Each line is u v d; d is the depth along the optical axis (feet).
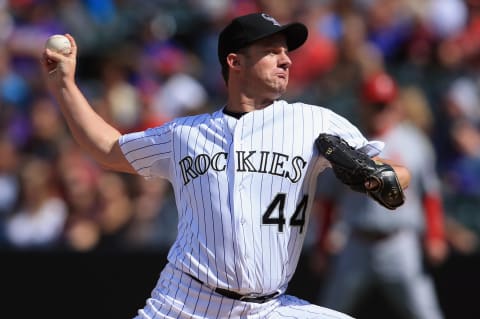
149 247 92.58
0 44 127.95
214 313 46.50
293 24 47.47
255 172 46.39
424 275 89.61
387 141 82.12
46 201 98.58
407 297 81.56
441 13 121.29
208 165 46.88
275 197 46.34
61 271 90.43
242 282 45.88
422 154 82.53
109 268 90.12
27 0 134.10
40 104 114.93
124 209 96.73
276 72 47.88
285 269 47.01
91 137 50.08
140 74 119.34
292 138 46.98
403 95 100.48
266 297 46.91
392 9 122.21
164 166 49.37
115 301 89.71
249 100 48.32
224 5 130.72
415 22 119.24
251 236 45.96
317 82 115.24
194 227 46.98
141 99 111.86
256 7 128.36
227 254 45.93
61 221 98.02
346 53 111.86
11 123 113.29
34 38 129.18
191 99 118.01
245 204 46.06
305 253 89.97
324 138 46.55
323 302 87.66
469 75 115.55
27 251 90.99
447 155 104.22
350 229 82.43
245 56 47.88
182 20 130.62
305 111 47.88
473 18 125.29
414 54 118.01
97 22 132.36
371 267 81.66
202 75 123.95
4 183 104.58
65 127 111.24
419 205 82.53
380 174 44.19
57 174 99.45
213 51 125.49
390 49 119.14
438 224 83.30
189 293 46.78
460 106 107.86
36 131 109.40
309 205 47.80
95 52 129.39
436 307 83.20
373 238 81.25
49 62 50.70
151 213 96.63
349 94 108.47
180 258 47.06
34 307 90.48
